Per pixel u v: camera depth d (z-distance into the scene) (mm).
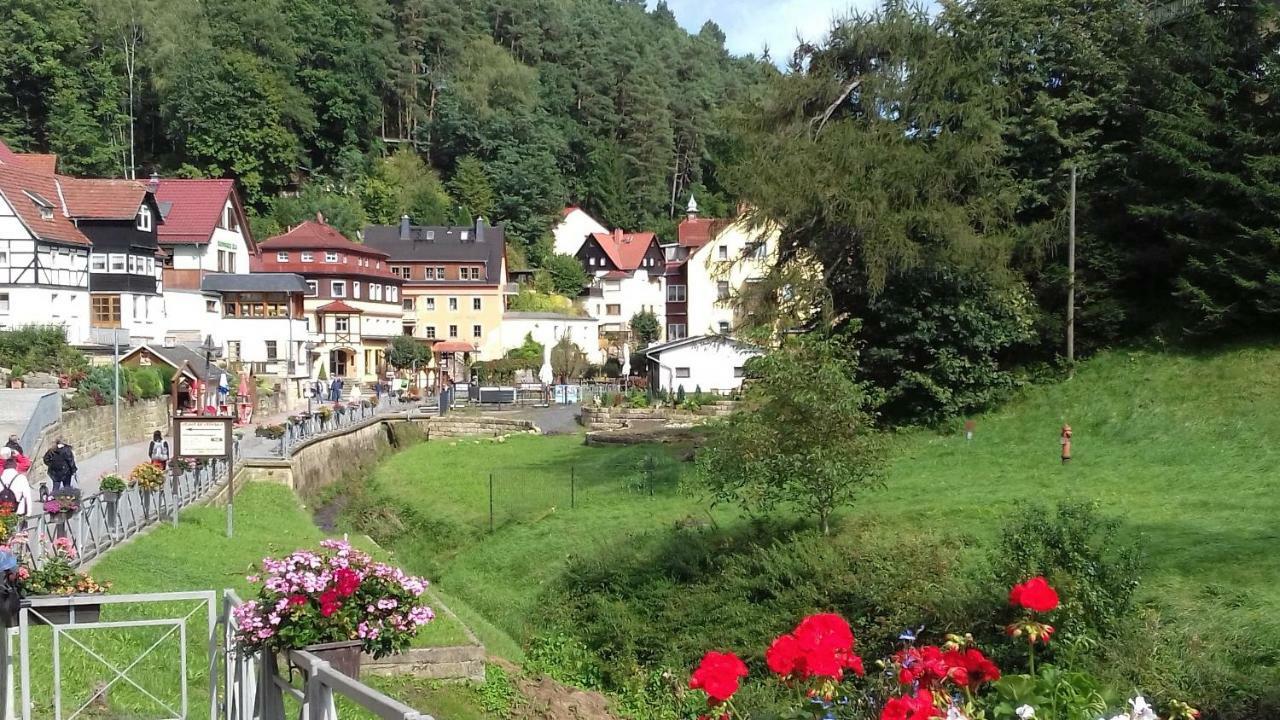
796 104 34438
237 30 106000
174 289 63094
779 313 32906
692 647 18406
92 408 34000
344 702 12109
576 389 66125
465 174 115375
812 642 6734
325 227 80625
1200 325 30391
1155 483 23344
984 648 14914
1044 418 30656
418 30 129875
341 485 39625
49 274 52531
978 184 32938
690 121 141500
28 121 90875
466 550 27766
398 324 84688
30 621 9547
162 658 12508
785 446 20641
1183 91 31750
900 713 6133
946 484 25750
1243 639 14539
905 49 33250
